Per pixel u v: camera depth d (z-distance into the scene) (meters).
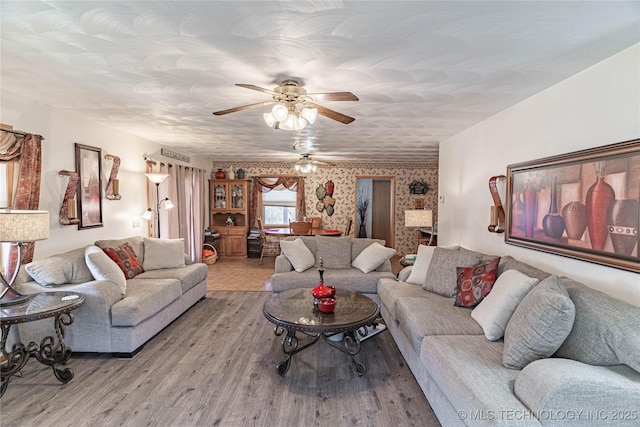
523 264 2.64
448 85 2.61
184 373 2.63
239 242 7.77
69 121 3.46
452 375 1.78
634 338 1.50
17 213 2.30
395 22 1.68
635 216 1.85
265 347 3.12
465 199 4.21
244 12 1.61
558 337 1.69
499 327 2.15
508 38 1.85
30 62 2.22
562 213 2.43
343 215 8.20
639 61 1.88
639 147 1.82
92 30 1.79
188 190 6.52
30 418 2.07
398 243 8.20
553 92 2.59
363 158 7.11
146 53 2.08
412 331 2.46
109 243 3.81
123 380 2.51
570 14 1.59
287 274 4.19
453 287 3.11
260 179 8.12
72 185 3.30
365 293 4.11
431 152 6.21
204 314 4.02
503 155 3.32
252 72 2.37
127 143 4.53
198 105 3.20
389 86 2.64
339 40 1.89
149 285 3.43
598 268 2.13
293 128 2.75
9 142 2.69
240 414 2.13
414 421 2.08
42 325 2.84
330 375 2.62
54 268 2.89
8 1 1.51
